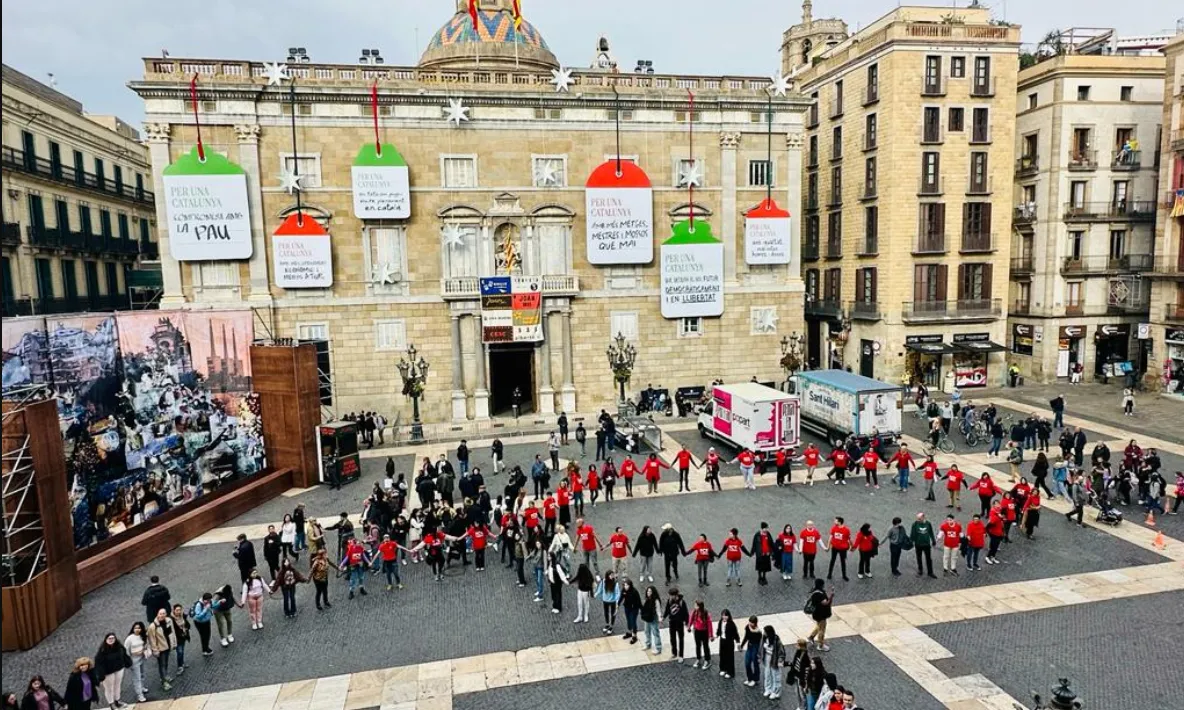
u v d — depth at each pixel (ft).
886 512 86.79
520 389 160.04
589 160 137.08
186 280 125.90
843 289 165.78
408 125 130.00
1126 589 66.44
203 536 85.56
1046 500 90.12
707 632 54.85
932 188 148.05
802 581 69.56
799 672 48.78
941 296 151.23
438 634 61.77
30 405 62.28
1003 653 56.54
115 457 80.28
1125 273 157.07
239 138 124.06
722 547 77.25
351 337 132.57
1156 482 84.94
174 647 56.08
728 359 146.61
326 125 127.44
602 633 61.52
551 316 139.03
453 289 133.69
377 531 74.38
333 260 130.52
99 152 167.63
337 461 101.91
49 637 62.80
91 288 161.89
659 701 51.90
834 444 105.70
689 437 123.54
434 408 136.87
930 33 143.54
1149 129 155.63
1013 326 167.73
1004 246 152.76
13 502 62.08
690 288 141.18
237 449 98.89
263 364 101.19
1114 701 50.37
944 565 70.64
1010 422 125.70
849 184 161.48
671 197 140.77
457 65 155.43
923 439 118.21
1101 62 151.23
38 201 141.28
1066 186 154.30
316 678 55.72
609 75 138.00
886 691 52.06
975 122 148.36
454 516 76.02
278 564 70.54
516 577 72.54
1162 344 144.97
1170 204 141.18
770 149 142.61
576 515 87.10
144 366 84.53
